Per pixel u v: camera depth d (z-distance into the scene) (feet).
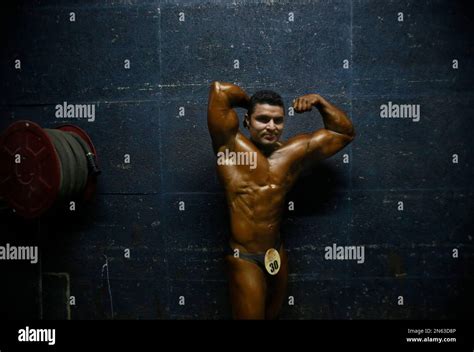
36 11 9.25
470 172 9.04
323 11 8.95
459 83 8.98
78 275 9.43
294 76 8.98
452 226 9.08
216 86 7.27
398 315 9.15
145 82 9.16
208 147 9.13
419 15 8.94
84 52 9.22
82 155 8.68
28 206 8.14
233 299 7.73
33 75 9.32
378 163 9.07
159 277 9.29
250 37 8.99
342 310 9.17
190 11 9.03
